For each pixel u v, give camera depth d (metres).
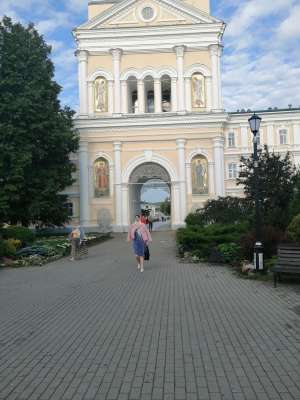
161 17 47.31
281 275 13.97
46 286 14.41
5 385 6.02
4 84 35.91
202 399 5.44
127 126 46.12
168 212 98.88
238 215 27.88
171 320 9.29
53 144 38.31
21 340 8.18
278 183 22.38
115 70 47.12
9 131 34.88
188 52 47.19
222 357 6.93
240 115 50.06
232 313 9.83
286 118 50.09
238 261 17.92
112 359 6.95
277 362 6.65
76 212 47.00
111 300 11.68
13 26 38.19
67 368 6.61
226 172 49.91
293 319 9.18
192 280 14.80
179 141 45.78
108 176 46.62
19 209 37.78
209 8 48.12
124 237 39.72
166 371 6.38
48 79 38.84
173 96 47.09
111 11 47.19
